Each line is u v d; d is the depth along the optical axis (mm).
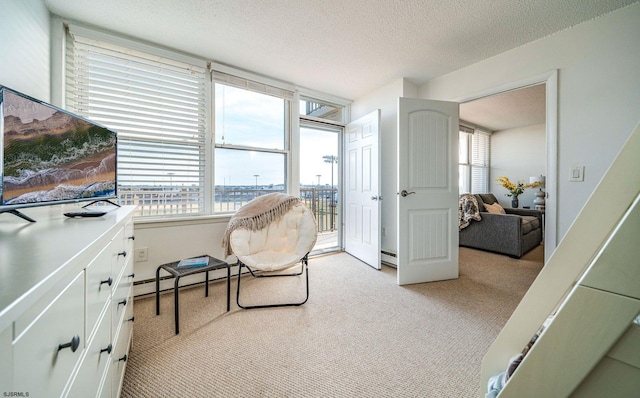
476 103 3842
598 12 1799
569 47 1980
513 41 2166
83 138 1246
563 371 461
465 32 2035
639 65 1708
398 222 2471
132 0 1656
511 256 3459
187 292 2246
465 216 3949
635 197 534
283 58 2443
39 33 1594
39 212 1323
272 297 2166
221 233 2516
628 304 387
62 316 487
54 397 450
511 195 5273
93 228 846
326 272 2822
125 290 1171
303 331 1647
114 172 1529
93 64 1967
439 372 1282
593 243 616
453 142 2631
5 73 1250
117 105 2049
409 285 2455
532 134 5191
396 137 3002
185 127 2354
